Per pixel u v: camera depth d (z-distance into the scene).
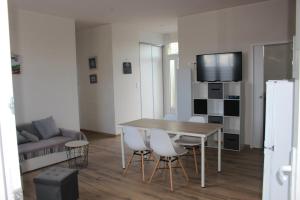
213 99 5.39
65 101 5.59
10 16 4.66
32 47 5.00
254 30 5.05
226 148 5.17
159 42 8.02
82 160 4.75
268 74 5.04
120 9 5.12
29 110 4.99
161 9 5.24
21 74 4.84
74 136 4.88
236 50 5.29
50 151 4.49
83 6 4.80
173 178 3.79
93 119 7.14
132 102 7.09
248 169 4.06
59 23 5.45
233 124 5.35
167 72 8.20
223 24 5.40
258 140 5.20
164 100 8.28
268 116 2.11
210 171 4.01
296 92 1.02
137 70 7.18
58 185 2.91
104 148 5.54
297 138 0.92
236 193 3.25
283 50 4.85
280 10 4.73
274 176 2.12
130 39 6.89
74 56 5.75
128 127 3.74
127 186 3.58
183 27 5.96
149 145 3.87
